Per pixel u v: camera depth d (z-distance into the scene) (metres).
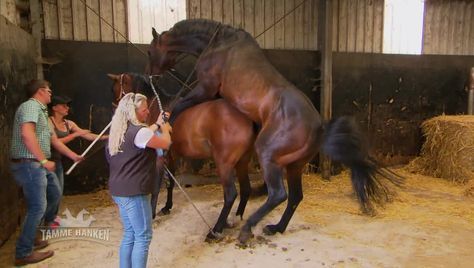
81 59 4.87
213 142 3.52
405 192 5.05
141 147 2.24
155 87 3.89
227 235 3.58
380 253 3.20
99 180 5.08
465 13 6.75
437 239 3.51
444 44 6.73
